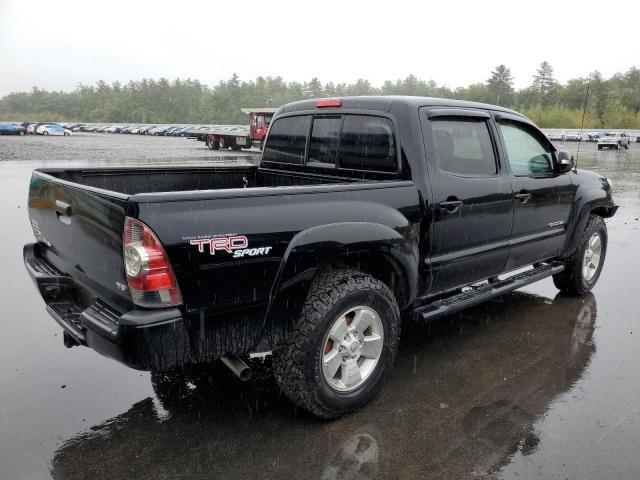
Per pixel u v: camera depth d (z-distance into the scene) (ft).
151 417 9.93
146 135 220.23
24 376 11.43
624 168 68.49
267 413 10.11
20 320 14.53
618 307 16.22
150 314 7.61
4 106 547.49
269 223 8.57
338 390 9.71
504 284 13.70
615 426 9.72
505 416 10.03
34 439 9.20
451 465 8.58
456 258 11.92
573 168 16.07
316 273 9.79
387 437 9.34
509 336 13.92
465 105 12.39
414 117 11.09
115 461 8.64
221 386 11.13
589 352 12.94
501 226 12.94
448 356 12.71
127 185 12.93
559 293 17.62
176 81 504.02
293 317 9.05
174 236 7.61
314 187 9.33
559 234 15.24
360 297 9.61
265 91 455.22
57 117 517.55
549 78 291.79
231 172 14.92
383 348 10.27
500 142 12.99
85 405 10.31
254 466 8.52
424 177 10.93
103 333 7.92
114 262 8.09
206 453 8.86
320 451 8.92
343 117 12.52
